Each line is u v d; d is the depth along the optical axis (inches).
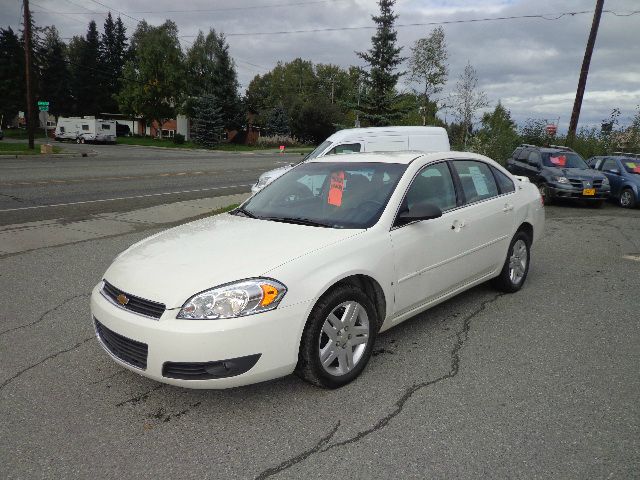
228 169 965.8
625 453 109.0
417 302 161.0
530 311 197.2
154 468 104.7
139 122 3073.3
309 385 138.3
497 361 153.5
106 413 124.7
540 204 231.8
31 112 1277.1
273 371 120.9
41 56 2753.4
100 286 137.0
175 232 155.5
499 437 114.8
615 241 346.3
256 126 3063.5
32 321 182.9
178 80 2551.7
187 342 113.2
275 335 118.8
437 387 137.4
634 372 147.3
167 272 125.0
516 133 826.2
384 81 1195.9
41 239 310.0
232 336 114.0
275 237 140.2
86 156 1231.5
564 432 116.7
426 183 168.4
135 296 121.6
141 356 119.2
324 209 159.2
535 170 571.2
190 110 2475.4
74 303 201.5
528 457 107.7
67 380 140.9
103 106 3061.0
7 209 416.2
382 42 1205.7
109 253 279.9
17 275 237.3
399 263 149.2
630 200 530.6
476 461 106.5
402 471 103.5
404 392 134.6
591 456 108.0
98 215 397.7
